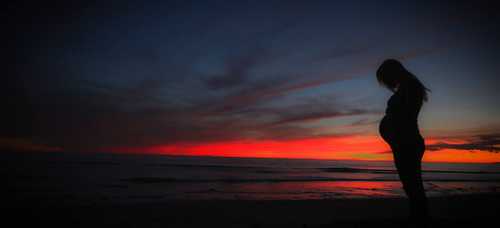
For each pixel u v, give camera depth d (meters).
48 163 24.25
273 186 10.70
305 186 10.81
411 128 1.98
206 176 16.28
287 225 3.32
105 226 3.30
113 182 11.37
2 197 6.79
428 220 1.95
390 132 2.05
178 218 3.80
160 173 18.28
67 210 4.32
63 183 10.50
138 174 16.77
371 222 2.94
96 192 8.10
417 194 1.98
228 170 24.53
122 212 4.22
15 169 17.05
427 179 14.43
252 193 8.37
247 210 4.54
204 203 5.23
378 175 19.39
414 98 1.99
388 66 2.13
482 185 10.95
